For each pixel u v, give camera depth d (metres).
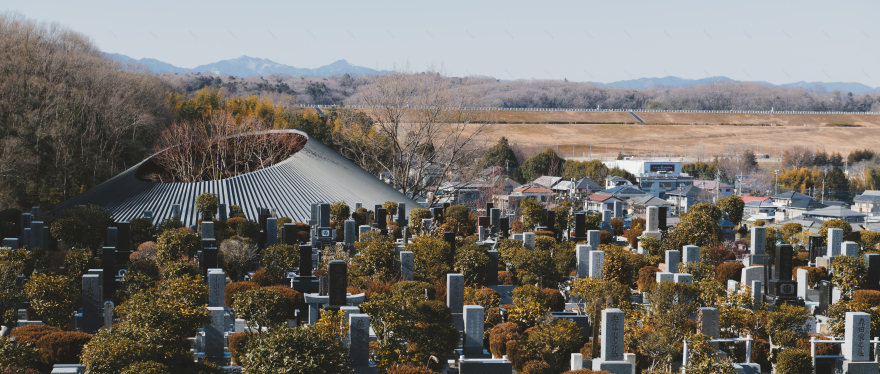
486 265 34.44
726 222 56.72
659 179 149.00
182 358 21.80
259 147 75.50
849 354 24.34
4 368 19.14
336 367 19.03
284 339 18.88
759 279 35.34
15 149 79.19
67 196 85.44
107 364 18.80
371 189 65.00
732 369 22.48
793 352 24.42
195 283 26.02
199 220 48.66
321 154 67.00
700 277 35.62
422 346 23.77
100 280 29.14
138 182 59.41
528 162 146.75
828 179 156.25
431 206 79.75
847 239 48.84
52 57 97.75
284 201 58.34
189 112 128.25
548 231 50.97
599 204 107.19
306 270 32.81
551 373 24.48
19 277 30.92
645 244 44.66
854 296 32.59
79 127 93.00
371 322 24.61
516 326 27.16
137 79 114.38
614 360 23.77
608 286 29.23
